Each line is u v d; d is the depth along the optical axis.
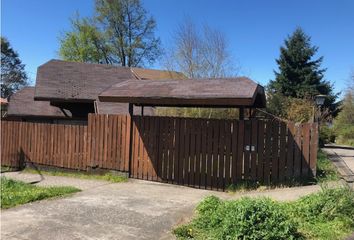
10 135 16.53
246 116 17.84
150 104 12.69
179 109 19.23
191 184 11.73
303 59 42.59
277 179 10.65
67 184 12.29
